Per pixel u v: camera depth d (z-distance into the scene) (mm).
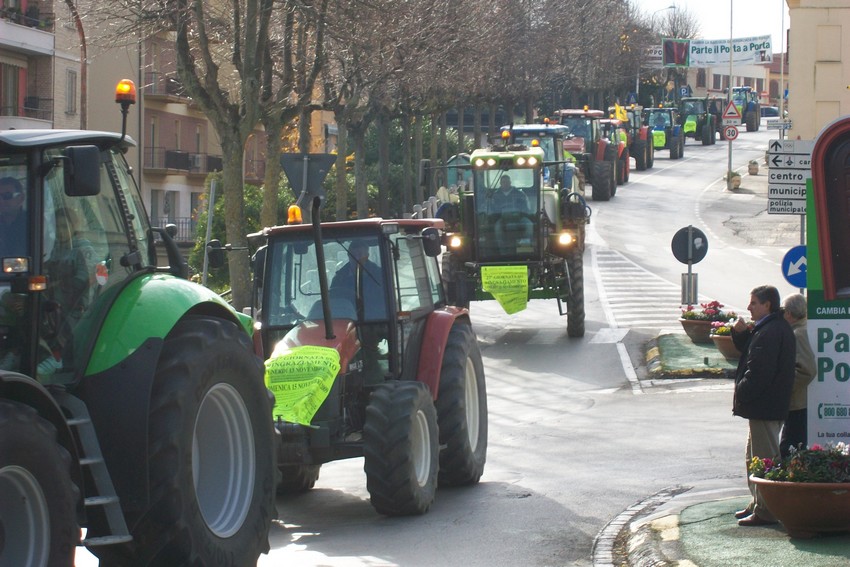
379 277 14719
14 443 7090
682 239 30547
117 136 9484
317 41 35156
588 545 12234
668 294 40656
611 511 13805
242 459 9461
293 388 13477
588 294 40969
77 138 8945
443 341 15359
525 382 26844
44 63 57156
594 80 106000
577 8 96250
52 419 7707
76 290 8820
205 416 9195
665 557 10992
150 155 70875
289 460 13617
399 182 72750
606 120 77562
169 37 69000
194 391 8758
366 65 41969
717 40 128125
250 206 51938
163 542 8469
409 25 42062
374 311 14641
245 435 9500
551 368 28562
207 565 8633
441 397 15430
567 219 32469
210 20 35938
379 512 13773
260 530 9469
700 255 30484
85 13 34344
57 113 58188
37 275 8414
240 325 10078
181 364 8773
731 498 13602
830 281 11891
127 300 9031
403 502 13586
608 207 67562
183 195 76250
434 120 71250
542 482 15836
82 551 12266
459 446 15367
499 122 120875
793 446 13125
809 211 11914
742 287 42156
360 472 18125
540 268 32500
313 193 25312
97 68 66750
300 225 15008
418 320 15398
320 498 15766
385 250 14758
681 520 12414
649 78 135625
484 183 32219
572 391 25578
